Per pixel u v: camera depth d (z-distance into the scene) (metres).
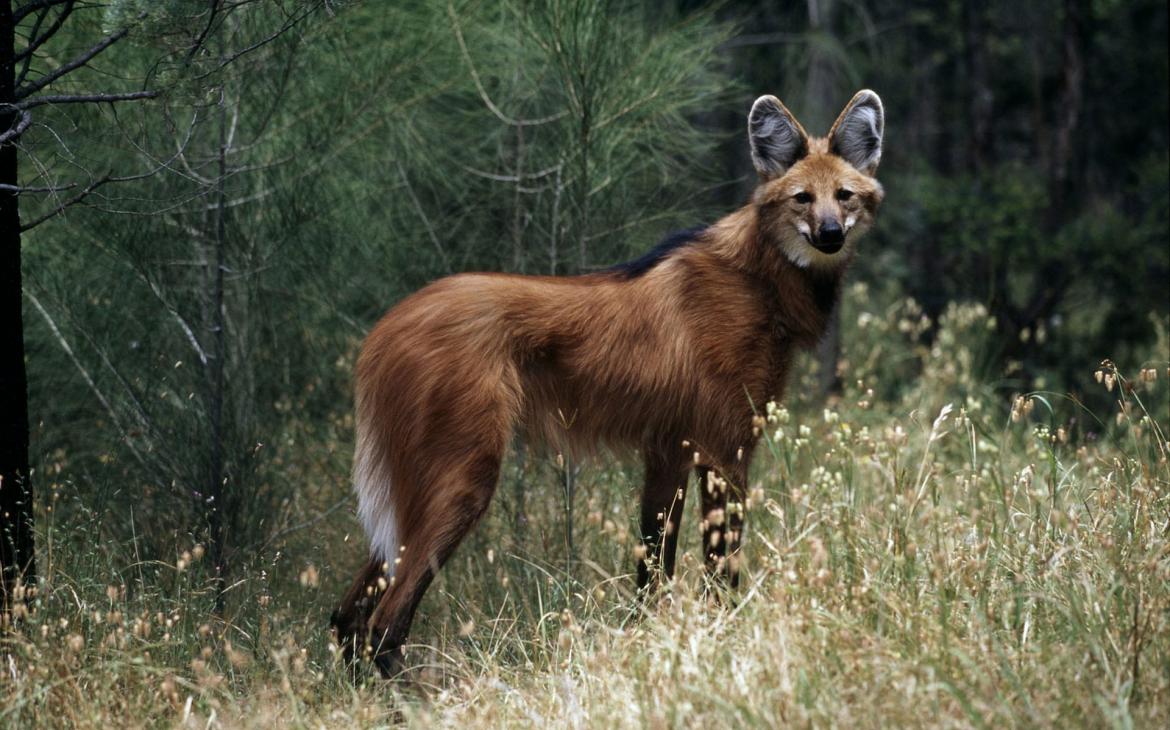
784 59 17.50
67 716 5.77
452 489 6.93
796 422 11.26
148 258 9.01
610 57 9.84
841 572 6.19
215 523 8.69
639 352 7.48
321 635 7.44
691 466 7.79
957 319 14.84
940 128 24.78
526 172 10.64
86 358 9.63
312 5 7.38
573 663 6.25
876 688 5.05
